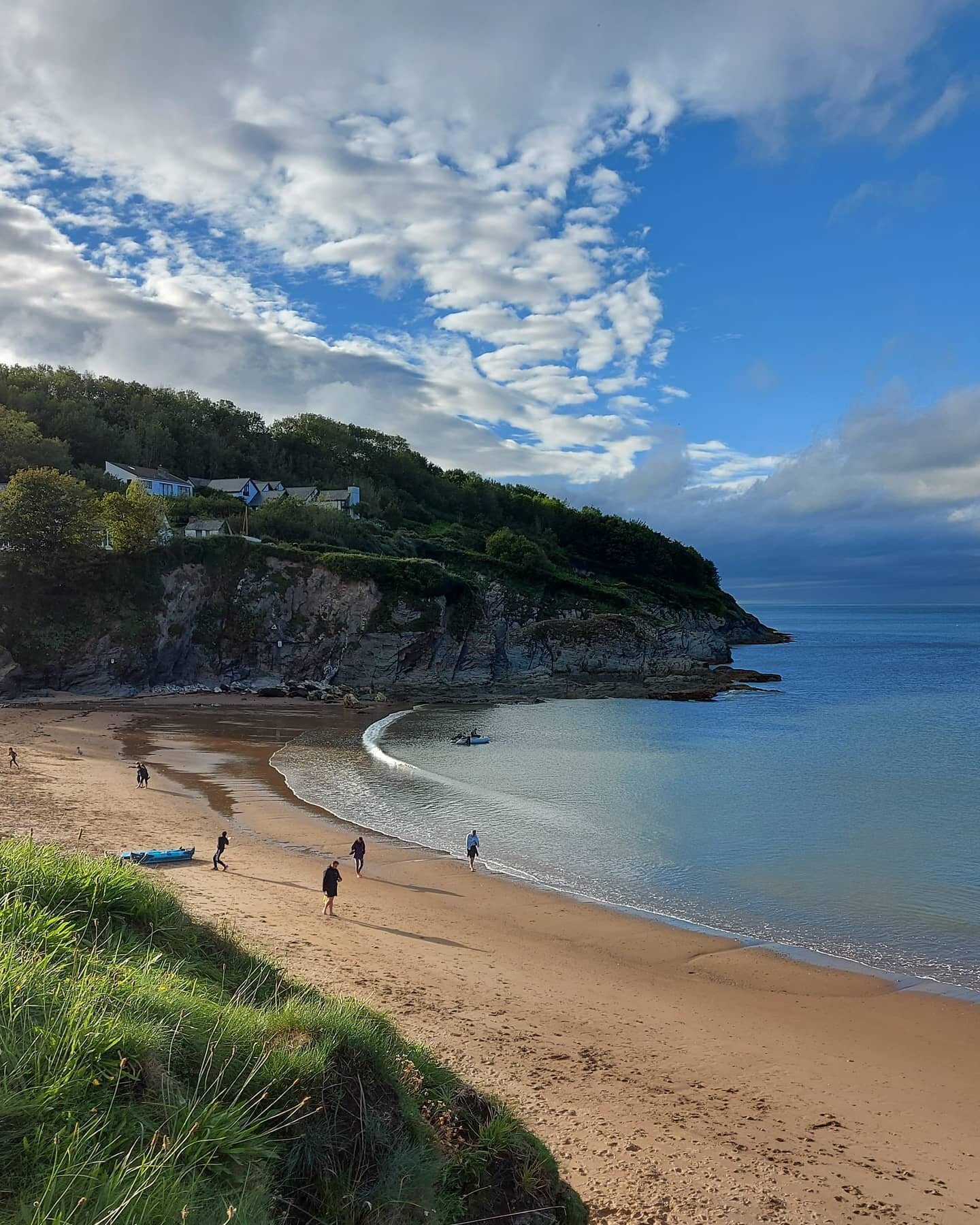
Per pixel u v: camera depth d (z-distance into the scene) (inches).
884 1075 579.2
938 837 1293.1
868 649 5959.6
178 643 3287.4
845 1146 471.2
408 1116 277.0
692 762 1978.3
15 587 2898.6
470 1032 583.2
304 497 4985.2
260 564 3543.3
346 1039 283.0
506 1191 287.0
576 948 834.8
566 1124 458.9
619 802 1553.9
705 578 6899.6
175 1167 195.8
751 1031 647.1
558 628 4153.5
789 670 4399.6
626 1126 464.8
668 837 1304.1
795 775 1808.6
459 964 743.7
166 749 1984.5
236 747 2071.9
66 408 4562.0
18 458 3737.7
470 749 2164.1
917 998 725.3
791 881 1079.0
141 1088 224.5
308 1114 233.6
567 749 2167.8
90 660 2989.7
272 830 1272.1
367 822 1379.2
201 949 390.6
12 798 1305.4
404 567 3757.4
